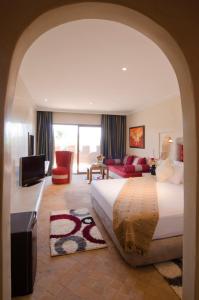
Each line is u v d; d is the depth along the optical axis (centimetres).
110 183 360
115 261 213
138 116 641
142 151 607
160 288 176
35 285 178
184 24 99
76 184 559
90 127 732
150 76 326
